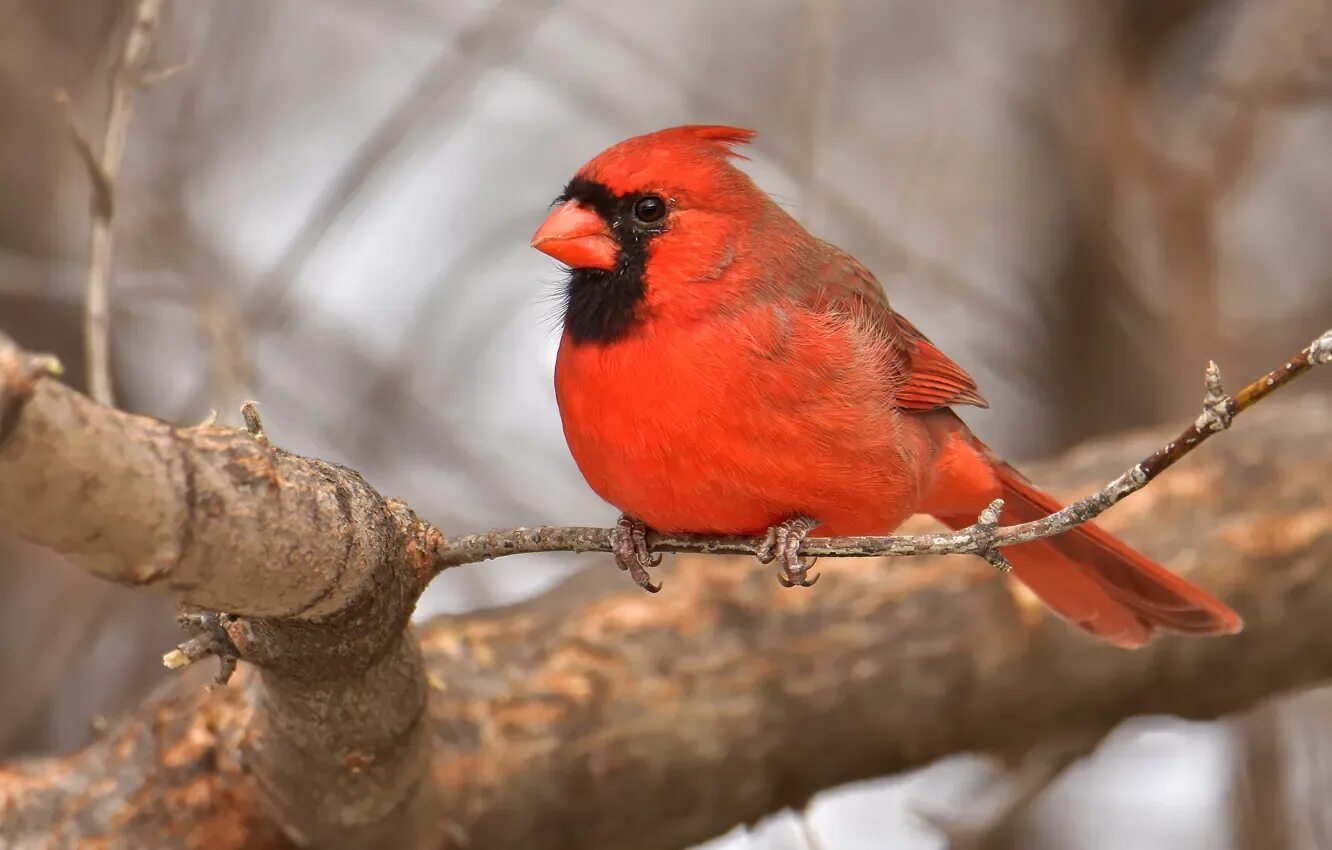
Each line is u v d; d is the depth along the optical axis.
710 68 12.18
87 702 9.85
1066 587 7.61
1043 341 11.64
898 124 12.26
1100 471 8.75
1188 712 8.64
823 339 5.97
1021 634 8.09
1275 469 8.66
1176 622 7.49
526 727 7.30
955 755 8.36
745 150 11.31
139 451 4.14
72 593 9.66
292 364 11.08
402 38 12.37
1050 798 10.59
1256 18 10.98
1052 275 11.71
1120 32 11.20
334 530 4.72
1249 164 10.88
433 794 6.47
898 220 11.85
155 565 4.31
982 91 12.14
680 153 6.04
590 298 5.96
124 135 6.61
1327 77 10.60
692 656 7.67
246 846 6.48
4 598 10.02
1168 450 4.87
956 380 6.91
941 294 11.47
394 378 10.88
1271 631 8.46
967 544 5.02
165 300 9.30
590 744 7.42
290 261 9.81
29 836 6.50
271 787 6.18
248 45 11.32
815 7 9.37
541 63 11.96
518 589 11.05
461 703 7.25
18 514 4.00
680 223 5.91
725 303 5.89
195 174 10.75
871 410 6.08
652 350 5.81
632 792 7.54
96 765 6.68
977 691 8.12
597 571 8.03
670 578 7.87
